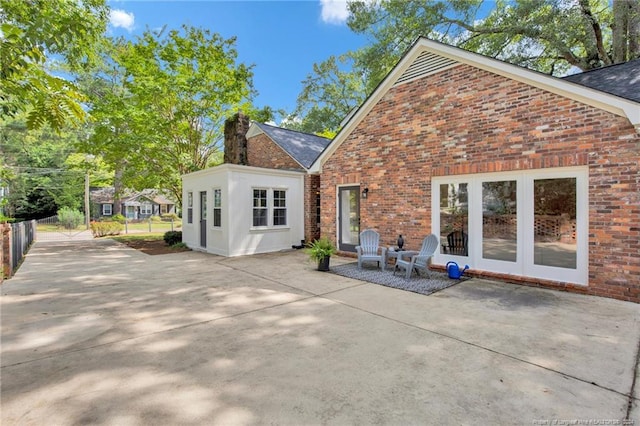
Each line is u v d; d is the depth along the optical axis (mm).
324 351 3273
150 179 13922
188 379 2732
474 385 2631
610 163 5020
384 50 13938
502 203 6277
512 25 10648
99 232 17203
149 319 4238
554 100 5570
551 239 5695
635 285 4824
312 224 12039
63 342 3506
